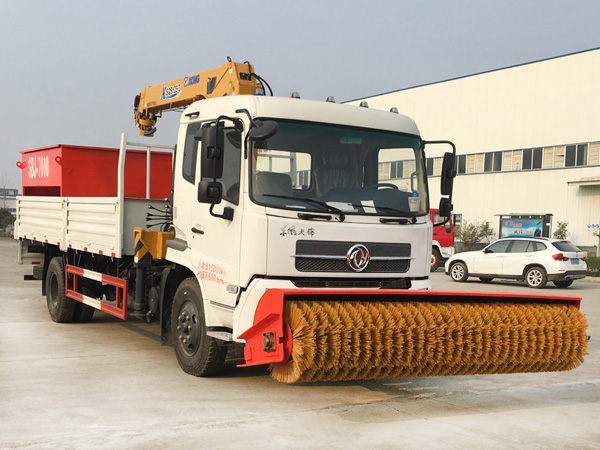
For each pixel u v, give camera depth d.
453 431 5.09
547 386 6.99
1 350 7.92
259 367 7.38
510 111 35.72
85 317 10.10
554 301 6.61
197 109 6.85
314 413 5.52
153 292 7.81
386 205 6.39
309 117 6.23
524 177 35.00
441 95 39.47
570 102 32.91
